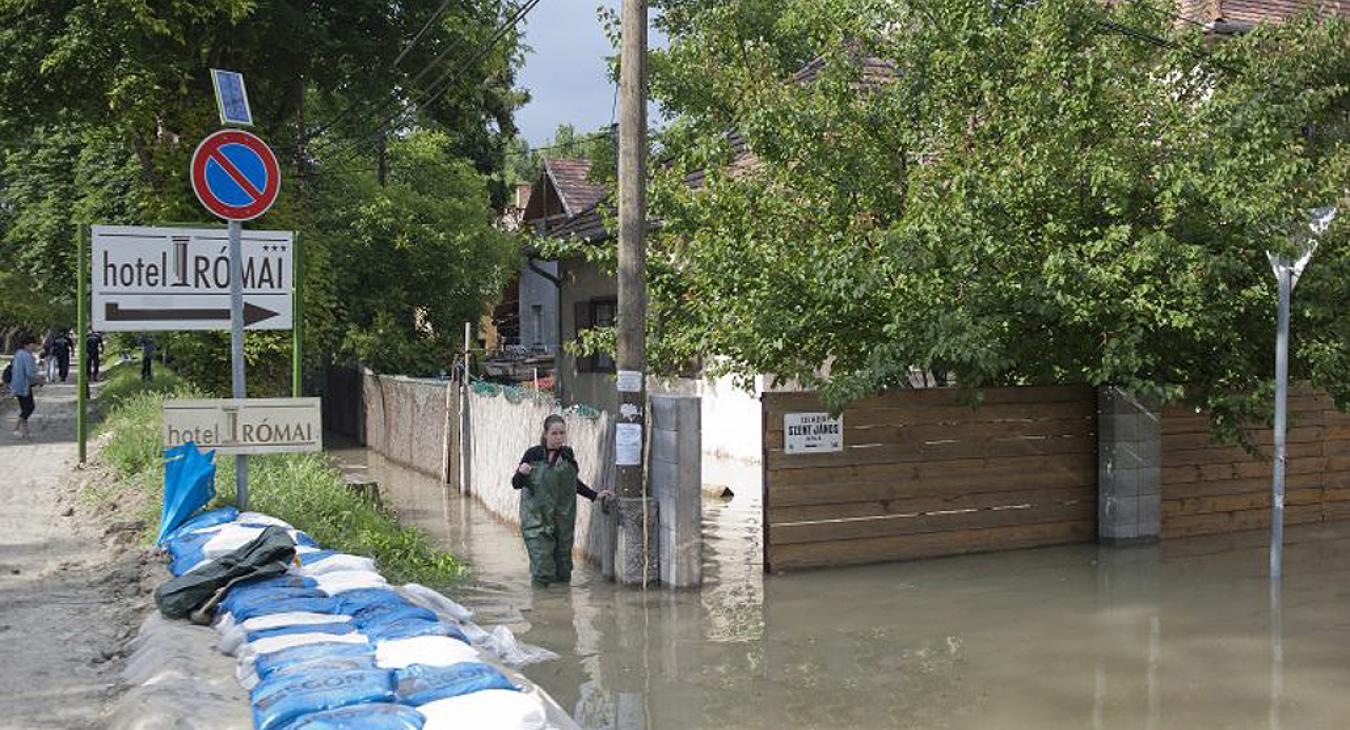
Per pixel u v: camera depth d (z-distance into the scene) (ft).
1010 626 28.09
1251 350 37.24
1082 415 38.83
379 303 87.76
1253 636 27.12
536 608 29.94
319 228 86.17
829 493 35.04
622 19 33.17
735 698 22.49
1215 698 22.45
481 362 90.84
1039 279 33.22
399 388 68.33
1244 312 35.96
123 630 22.20
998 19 36.96
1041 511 38.11
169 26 57.52
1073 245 33.88
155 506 33.04
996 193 33.22
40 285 94.48
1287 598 30.94
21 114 60.64
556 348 79.15
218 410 29.89
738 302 35.96
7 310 140.46
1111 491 38.27
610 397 72.13
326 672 15.97
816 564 34.78
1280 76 36.52
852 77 38.86
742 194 38.27
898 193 38.32
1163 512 39.65
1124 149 34.71
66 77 57.67
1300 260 32.42
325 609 20.47
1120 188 33.71
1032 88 34.88
